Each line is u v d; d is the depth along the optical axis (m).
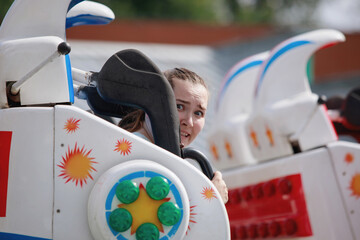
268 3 88.00
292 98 12.55
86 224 6.68
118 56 7.38
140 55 7.41
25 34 7.49
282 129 12.52
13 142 6.79
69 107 6.91
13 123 6.84
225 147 15.13
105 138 6.86
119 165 6.73
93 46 24.92
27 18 7.52
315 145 12.17
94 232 6.60
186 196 6.82
